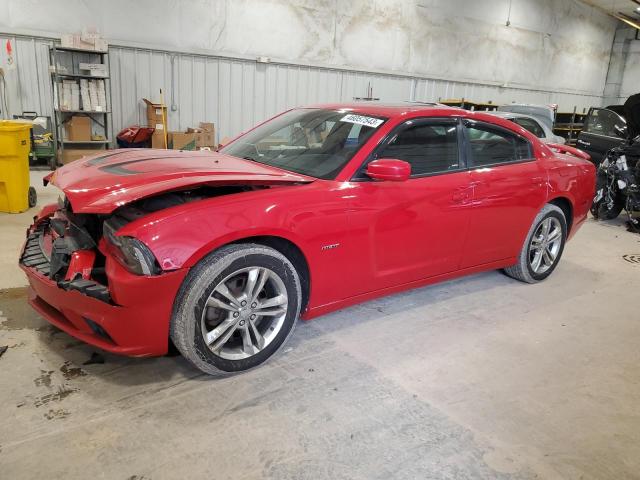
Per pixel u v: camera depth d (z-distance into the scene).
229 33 10.55
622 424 2.30
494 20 15.46
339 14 11.95
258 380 2.43
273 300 2.48
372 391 2.41
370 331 3.04
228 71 10.78
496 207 3.41
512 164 3.59
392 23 12.99
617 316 3.55
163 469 1.82
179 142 9.74
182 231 2.12
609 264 4.87
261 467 1.87
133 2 9.45
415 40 13.64
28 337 2.69
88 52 9.24
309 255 2.52
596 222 6.91
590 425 2.27
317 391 2.38
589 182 4.19
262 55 11.09
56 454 1.85
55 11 8.84
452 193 3.09
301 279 2.64
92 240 2.38
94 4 9.12
